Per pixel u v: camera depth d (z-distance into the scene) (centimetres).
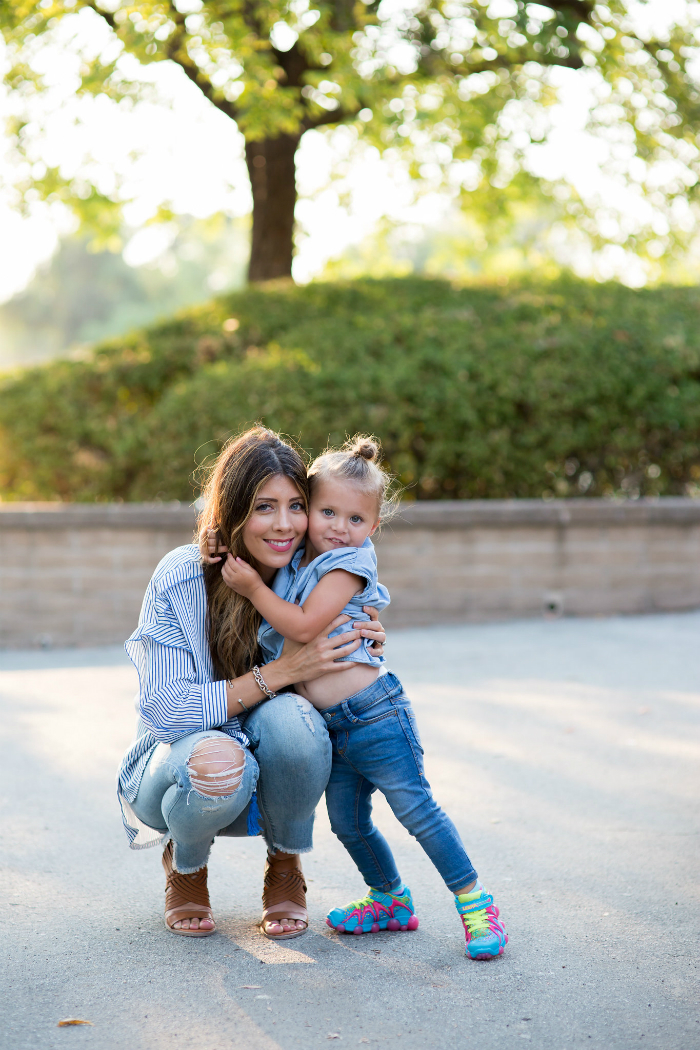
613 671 607
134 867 330
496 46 1012
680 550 802
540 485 826
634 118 1179
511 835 352
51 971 256
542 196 1357
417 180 1328
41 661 704
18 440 912
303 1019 231
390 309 935
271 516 263
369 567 270
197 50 984
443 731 485
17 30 1034
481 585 774
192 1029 227
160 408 851
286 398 800
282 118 938
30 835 357
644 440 843
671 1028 226
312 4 929
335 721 270
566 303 905
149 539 761
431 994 244
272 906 283
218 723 265
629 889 306
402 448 803
